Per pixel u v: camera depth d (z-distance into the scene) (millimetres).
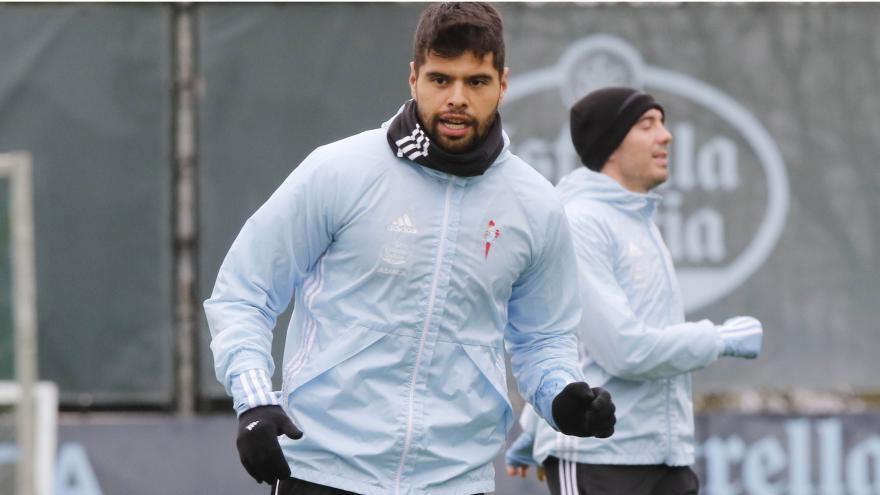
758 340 16219
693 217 25266
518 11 25125
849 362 25391
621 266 16344
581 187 16719
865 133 25562
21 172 14961
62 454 23984
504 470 24453
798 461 24953
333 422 11250
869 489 25000
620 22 25234
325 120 24859
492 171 11469
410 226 11156
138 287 24625
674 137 25297
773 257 25359
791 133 25484
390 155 11273
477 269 11312
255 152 24797
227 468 24312
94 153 24562
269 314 11367
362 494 11211
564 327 12234
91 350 24531
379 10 24953
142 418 24547
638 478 16312
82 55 24562
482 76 10945
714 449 24859
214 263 24719
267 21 24875
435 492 11367
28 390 15188
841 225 25469
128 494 24109
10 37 24453
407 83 24953
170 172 24656
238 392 10766
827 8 25578
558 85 25094
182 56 24750
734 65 25422
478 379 11469
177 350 24703
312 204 11164
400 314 11180
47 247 24484
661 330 16078
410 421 11172
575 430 11406
